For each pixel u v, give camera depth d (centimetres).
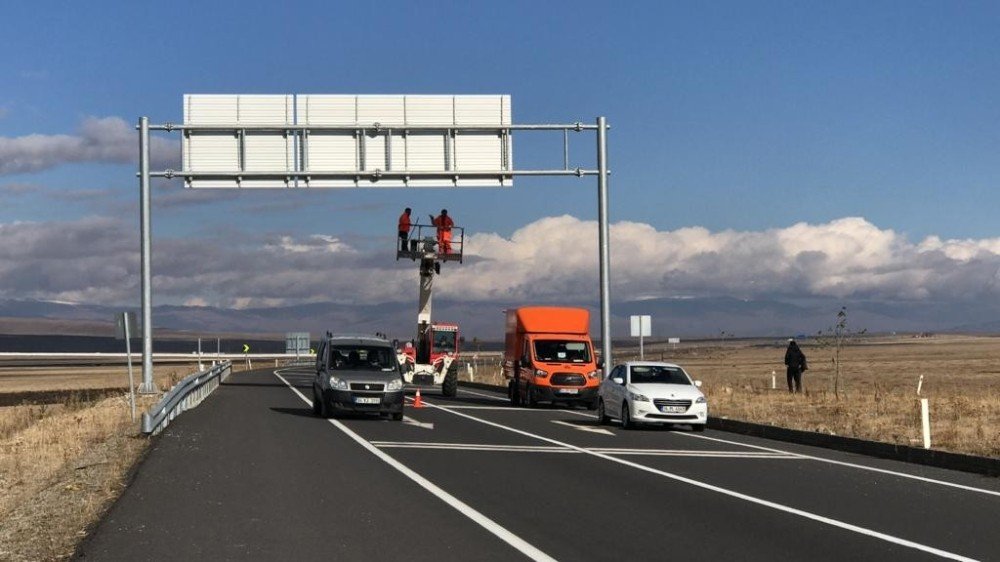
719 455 2127
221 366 5622
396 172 3594
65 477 1639
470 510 1325
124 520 1226
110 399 3884
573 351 3841
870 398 3775
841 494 1535
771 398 3888
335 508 1331
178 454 1955
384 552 1047
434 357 4762
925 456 2020
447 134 3644
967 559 1045
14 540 1096
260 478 1623
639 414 2741
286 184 3603
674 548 1087
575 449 2195
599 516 1293
